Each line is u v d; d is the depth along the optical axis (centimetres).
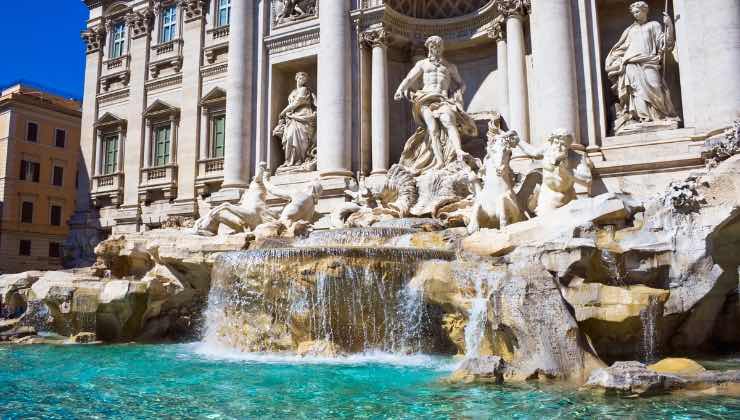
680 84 1955
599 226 1259
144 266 1872
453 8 2594
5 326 1716
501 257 1241
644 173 1880
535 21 2120
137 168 3256
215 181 2908
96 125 3481
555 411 778
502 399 847
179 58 3195
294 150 2619
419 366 1148
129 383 1016
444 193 2088
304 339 1343
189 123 3064
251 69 2747
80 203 3500
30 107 5312
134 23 3422
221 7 3128
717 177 1212
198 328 1792
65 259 3434
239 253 1461
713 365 1085
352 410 808
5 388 982
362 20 2480
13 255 5094
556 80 1992
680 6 1948
